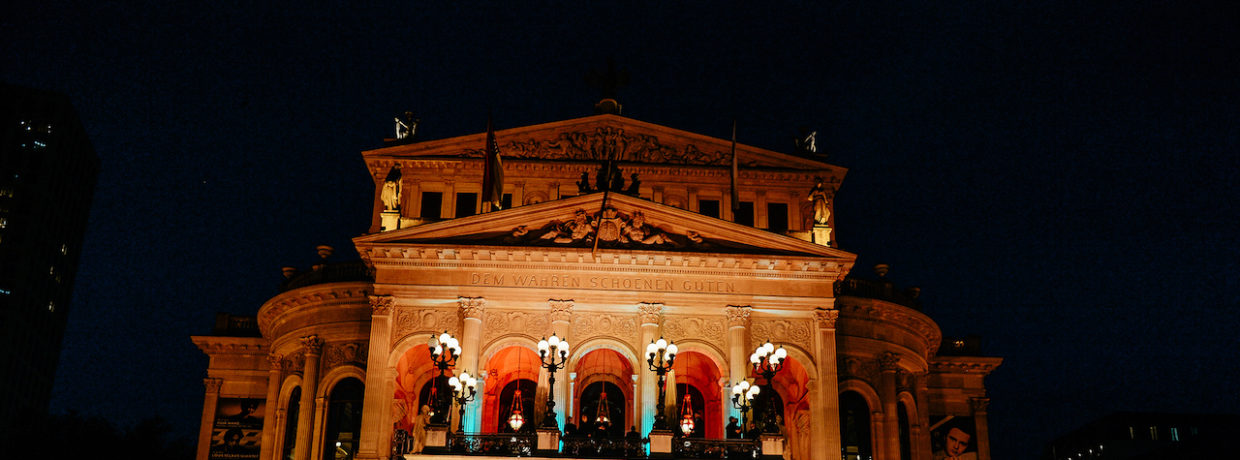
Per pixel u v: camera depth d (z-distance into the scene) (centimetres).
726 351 4797
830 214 5691
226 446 6116
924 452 5534
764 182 5703
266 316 5741
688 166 5662
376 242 4825
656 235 4884
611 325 4816
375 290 4816
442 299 4806
